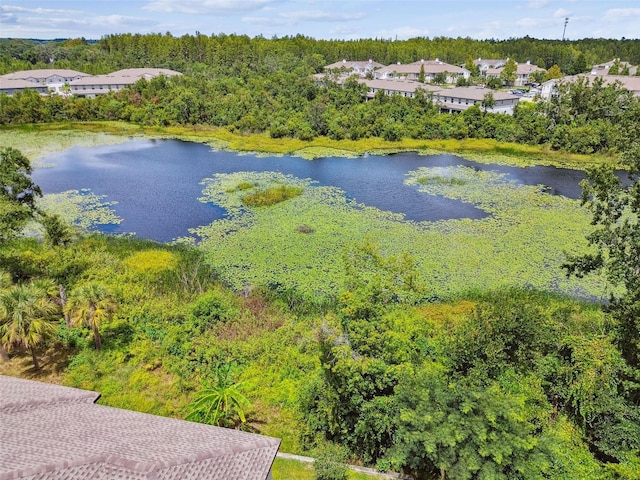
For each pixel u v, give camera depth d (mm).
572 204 46562
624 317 20516
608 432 17703
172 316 27359
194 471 11492
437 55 151000
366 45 153000
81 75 113250
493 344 20281
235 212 44219
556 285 31688
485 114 76750
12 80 100812
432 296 30188
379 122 76375
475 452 14484
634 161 20750
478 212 44562
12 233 32844
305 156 67000
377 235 39094
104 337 25438
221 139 76750
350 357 18109
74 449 11898
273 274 32969
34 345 22391
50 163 60438
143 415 14953
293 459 17922
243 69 113438
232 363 23609
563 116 71750
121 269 32625
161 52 134750
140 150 69000
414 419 15211
